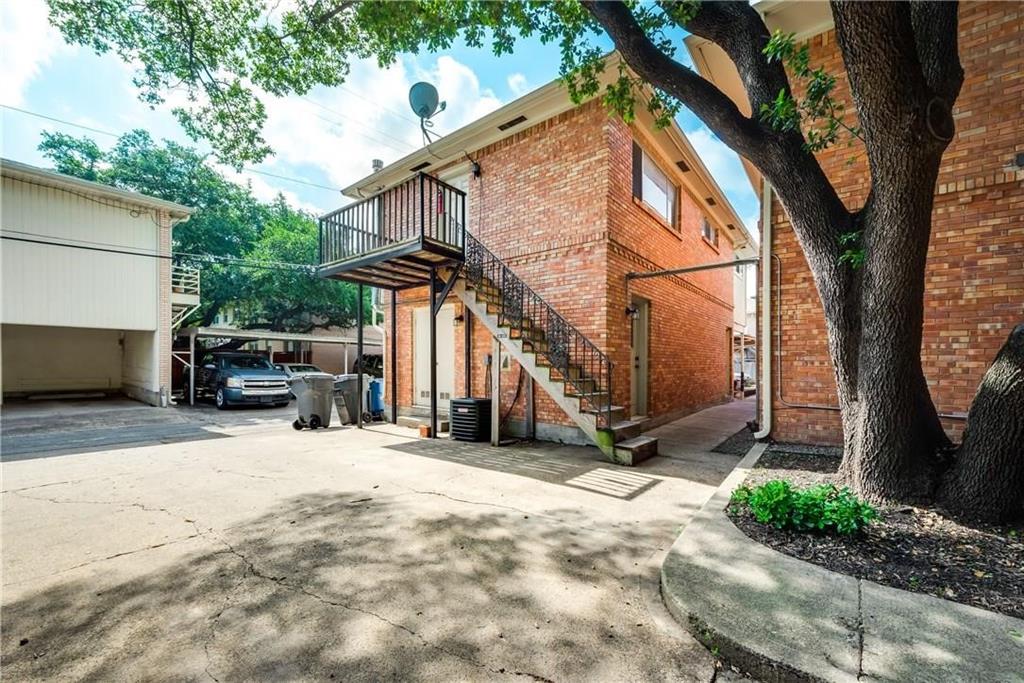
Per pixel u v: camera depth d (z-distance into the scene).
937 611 2.12
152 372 13.24
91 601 2.49
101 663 1.97
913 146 2.85
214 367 14.26
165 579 2.74
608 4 3.96
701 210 11.50
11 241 10.74
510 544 3.26
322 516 3.85
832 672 1.75
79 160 17.61
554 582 2.71
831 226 3.72
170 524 3.67
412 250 6.65
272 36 6.07
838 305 3.75
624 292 7.34
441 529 3.55
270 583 2.70
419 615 2.35
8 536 3.41
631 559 3.02
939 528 2.96
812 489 3.38
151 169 17.80
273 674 1.90
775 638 1.96
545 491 4.58
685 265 10.18
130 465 5.80
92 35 6.00
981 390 3.14
